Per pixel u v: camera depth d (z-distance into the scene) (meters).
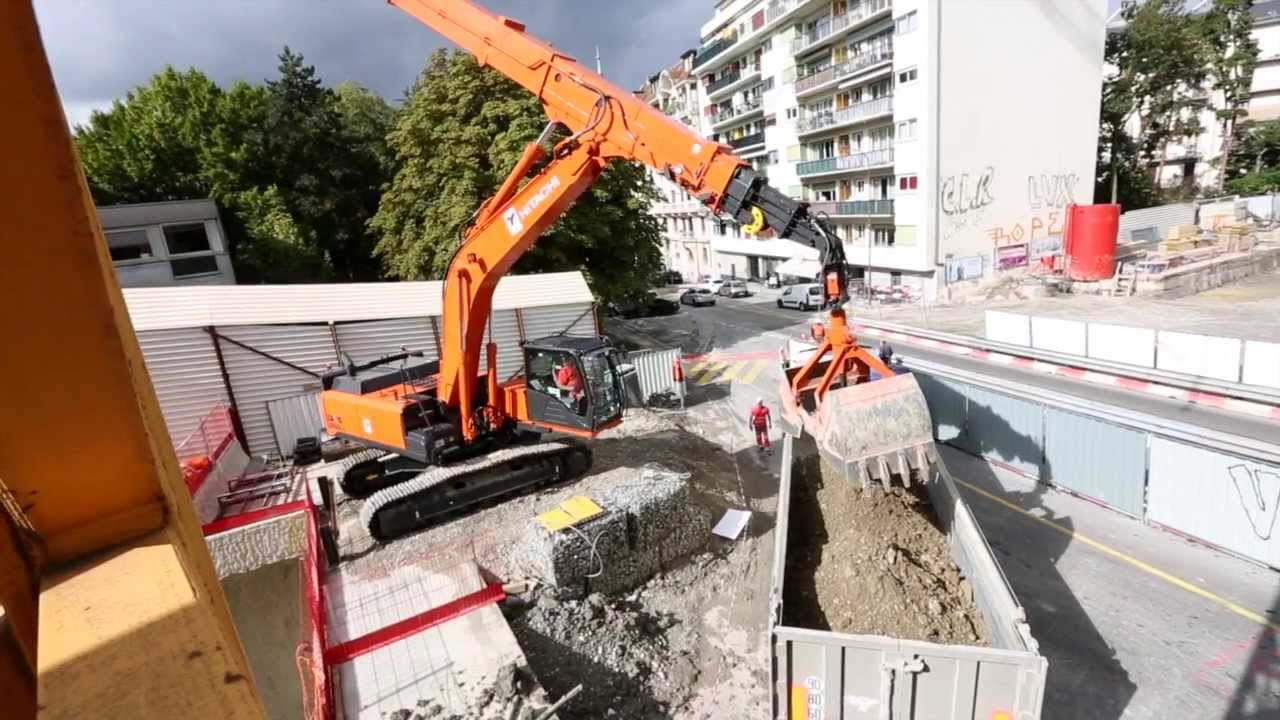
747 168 8.12
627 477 12.01
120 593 0.99
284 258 28.41
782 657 6.14
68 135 0.83
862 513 8.54
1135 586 9.03
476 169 21.70
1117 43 40.97
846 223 38.38
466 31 9.56
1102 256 28.86
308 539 8.80
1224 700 7.05
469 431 10.80
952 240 31.95
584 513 8.91
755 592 9.03
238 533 9.66
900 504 8.66
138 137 30.12
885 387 7.87
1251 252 29.38
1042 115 32.59
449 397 10.95
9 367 0.89
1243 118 45.88
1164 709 7.01
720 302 39.75
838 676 6.10
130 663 0.94
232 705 1.01
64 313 0.91
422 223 23.95
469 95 21.78
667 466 12.88
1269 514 9.03
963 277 31.95
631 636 8.10
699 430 16.58
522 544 9.28
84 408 0.96
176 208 24.77
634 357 18.94
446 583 8.75
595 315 19.12
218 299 15.12
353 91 43.66
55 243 0.87
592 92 8.83
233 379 14.64
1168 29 38.69
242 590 9.55
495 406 11.38
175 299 14.89
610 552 8.84
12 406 0.91
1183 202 43.41
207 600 1.03
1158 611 8.49
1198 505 9.85
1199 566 9.34
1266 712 6.86
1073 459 11.72
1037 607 8.80
